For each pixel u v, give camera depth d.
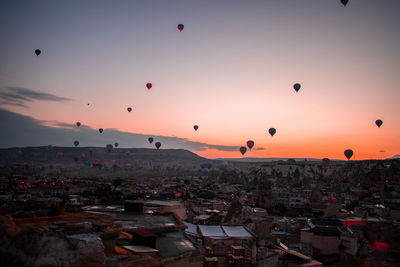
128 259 14.80
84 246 12.02
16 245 11.69
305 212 119.75
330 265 40.03
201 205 96.56
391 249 47.06
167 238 21.09
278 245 38.19
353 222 62.31
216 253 28.94
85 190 146.38
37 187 135.88
